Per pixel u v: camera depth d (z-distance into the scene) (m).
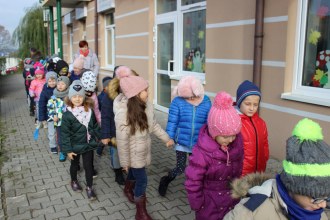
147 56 9.46
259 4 5.34
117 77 3.97
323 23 4.82
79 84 4.12
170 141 3.70
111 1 11.51
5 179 4.90
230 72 6.27
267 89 5.47
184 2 7.94
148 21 9.26
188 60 8.05
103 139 3.99
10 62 29.34
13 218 3.77
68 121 4.08
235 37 6.07
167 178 4.09
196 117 3.75
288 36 5.07
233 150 2.52
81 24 16.08
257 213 1.66
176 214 3.76
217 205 2.55
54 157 5.88
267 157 3.14
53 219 3.73
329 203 1.67
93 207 3.99
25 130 7.96
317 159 1.47
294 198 1.58
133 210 3.89
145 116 3.42
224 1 6.25
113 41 12.58
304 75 5.12
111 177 4.92
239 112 3.07
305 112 4.87
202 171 2.49
